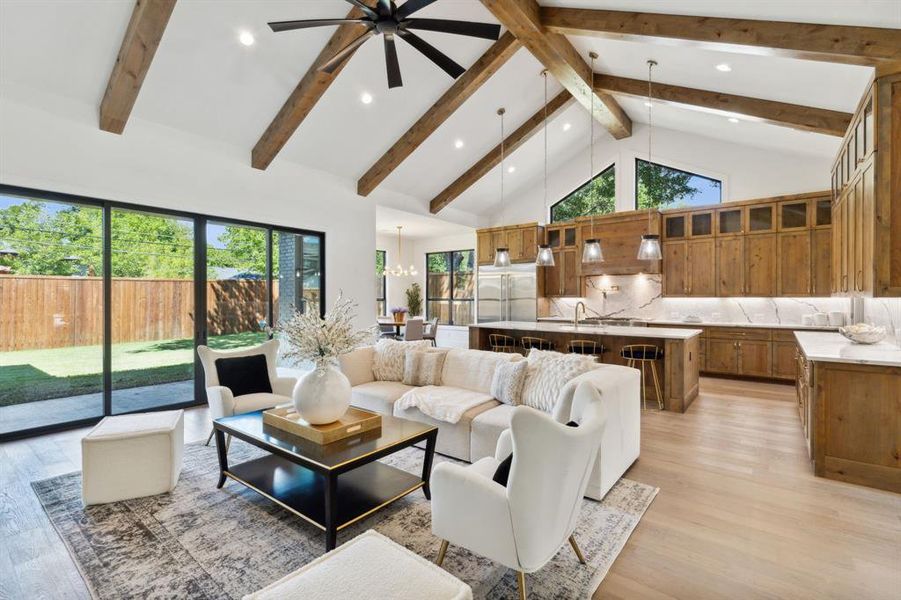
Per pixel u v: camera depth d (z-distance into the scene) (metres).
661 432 4.14
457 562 2.15
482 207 9.62
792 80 4.22
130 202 4.48
